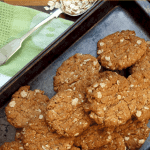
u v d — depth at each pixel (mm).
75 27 425
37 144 389
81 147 398
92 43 456
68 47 454
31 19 454
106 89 379
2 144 422
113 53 424
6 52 436
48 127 391
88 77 416
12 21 450
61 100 389
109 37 437
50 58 438
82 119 384
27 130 395
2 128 427
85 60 427
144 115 387
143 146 412
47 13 461
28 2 460
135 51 417
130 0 450
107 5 448
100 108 372
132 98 385
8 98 430
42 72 446
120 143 395
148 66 418
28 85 440
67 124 380
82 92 408
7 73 440
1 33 447
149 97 393
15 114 414
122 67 417
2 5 447
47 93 439
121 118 374
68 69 427
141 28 461
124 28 462
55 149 387
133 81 396
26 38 449
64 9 451
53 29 454
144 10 445
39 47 449
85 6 454
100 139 393
